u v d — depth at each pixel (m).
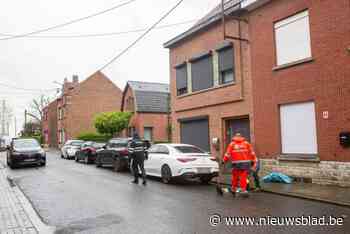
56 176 15.88
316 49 12.05
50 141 58.34
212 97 17.56
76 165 22.08
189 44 19.64
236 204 9.03
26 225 7.30
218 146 17.05
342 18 11.19
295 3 12.89
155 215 7.95
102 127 35.03
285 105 13.40
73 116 46.31
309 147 12.40
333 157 11.42
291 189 10.87
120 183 13.33
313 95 12.12
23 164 22.02
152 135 37.06
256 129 14.73
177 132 20.81
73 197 10.45
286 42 13.38
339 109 11.24
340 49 11.23
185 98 19.89
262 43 14.44
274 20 13.82
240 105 15.75
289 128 13.23
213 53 17.61
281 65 13.38
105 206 9.06
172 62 21.34
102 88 48.28
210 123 17.80
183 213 8.08
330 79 11.55
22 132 76.00
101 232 6.71
